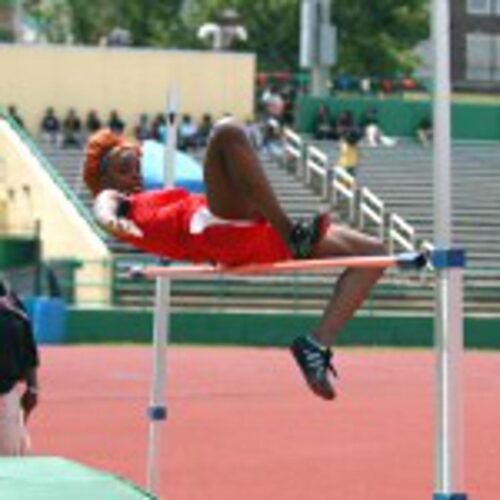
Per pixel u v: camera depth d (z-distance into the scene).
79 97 94.44
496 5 105.50
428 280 73.94
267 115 96.81
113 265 72.00
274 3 129.25
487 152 94.38
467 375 57.22
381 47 128.88
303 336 16.17
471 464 33.69
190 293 73.31
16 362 20.33
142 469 32.31
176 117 21.08
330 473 32.31
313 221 15.87
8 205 83.25
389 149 91.56
